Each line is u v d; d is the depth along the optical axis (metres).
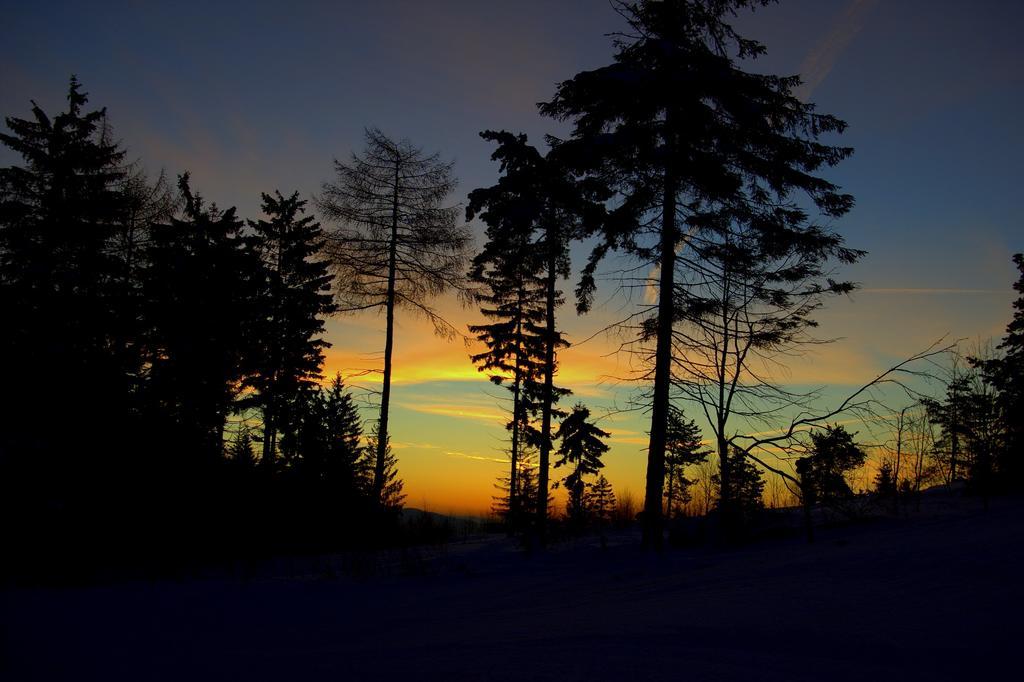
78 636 8.00
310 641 7.28
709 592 7.92
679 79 14.31
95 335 21.06
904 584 6.73
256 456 24.03
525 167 16.14
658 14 15.03
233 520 19.39
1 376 18.50
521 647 5.59
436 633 7.02
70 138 22.80
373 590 12.48
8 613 9.77
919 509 18.31
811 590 7.05
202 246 25.55
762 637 5.16
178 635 8.09
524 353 29.95
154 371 22.47
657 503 15.21
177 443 20.22
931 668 4.04
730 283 15.80
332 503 24.80
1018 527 10.26
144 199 25.50
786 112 14.59
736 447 16.41
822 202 14.31
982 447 21.33
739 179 14.64
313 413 31.50
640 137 14.65
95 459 18.42
